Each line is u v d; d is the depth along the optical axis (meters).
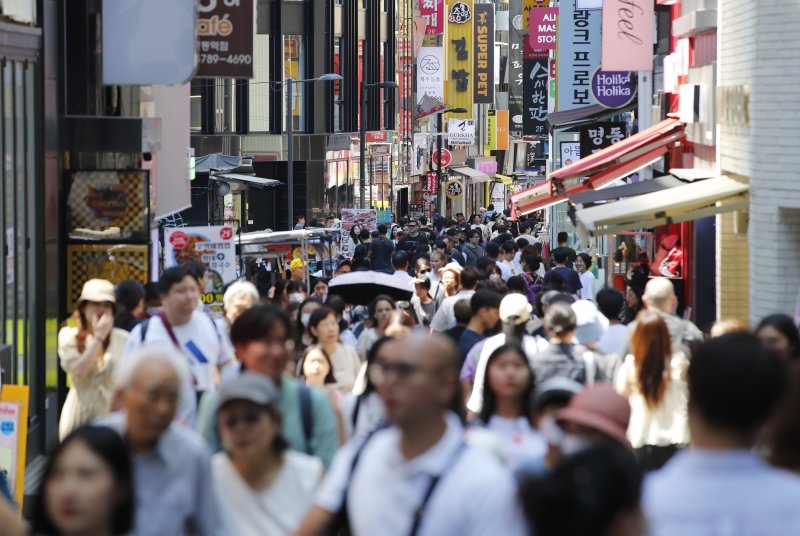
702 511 10.34
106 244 40.31
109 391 28.61
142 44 40.72
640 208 43.03
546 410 17.09
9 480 26.11
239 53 49.91
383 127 172.25
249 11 49.75
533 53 150.50
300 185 148.00
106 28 40.62
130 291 31.03
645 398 24.56
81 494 13.01
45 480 13.16
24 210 35.47
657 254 58.06
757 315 41.78
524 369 18.94
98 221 40.31
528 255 60.72
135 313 31.22
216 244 46.69
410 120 195.12
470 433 15.65
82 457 13.08
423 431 12.44
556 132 89.50
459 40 196.62
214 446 17.92
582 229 44.12
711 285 52.28
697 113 52.38
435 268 54.28
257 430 15.14
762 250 41.59
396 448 12.58
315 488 15.72
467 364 26.70
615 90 72.00
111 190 40.25
